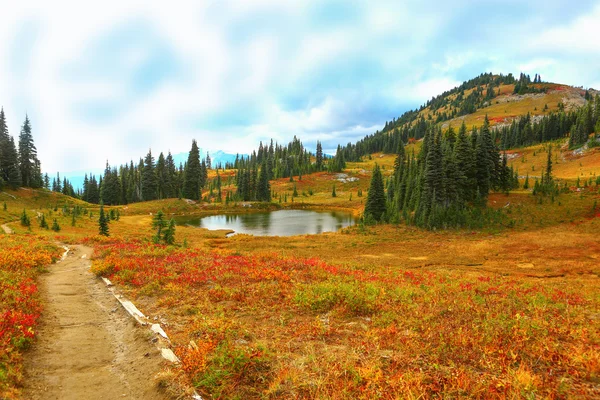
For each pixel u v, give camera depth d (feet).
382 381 19.22
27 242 80.69
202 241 183.93
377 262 113.80
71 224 210.38
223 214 383.04
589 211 184.85
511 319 31.53
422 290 49.24
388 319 32.09
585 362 21.24
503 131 612.70
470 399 17.69
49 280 49.19
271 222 305.32
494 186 248.52
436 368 21.04
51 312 33.65
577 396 17.99
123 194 426.10
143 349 25.36
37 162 338.34
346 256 129.39
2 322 24.39
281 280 49.49
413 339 26.09
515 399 17.29
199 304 37.09
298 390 18.78
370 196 254.27
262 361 22.15
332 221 308.60
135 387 20.17
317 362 21.90
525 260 116.98
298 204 464.24
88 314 34.58
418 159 273.95
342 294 39.01
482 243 148.87
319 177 625.82
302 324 31.24
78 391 19.53
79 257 75.82
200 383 19.35
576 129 475.31
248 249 153.89
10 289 34.55
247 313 34.86
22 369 20.65
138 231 215.72
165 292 42.57
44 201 311.68
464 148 219.41
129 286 45.57
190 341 25.98
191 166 435.94
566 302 43.47
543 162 460.55
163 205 387.75
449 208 200.13
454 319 32.37
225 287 43.96
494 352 23.62
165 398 18.53
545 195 222.28
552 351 23.66
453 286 54.65
